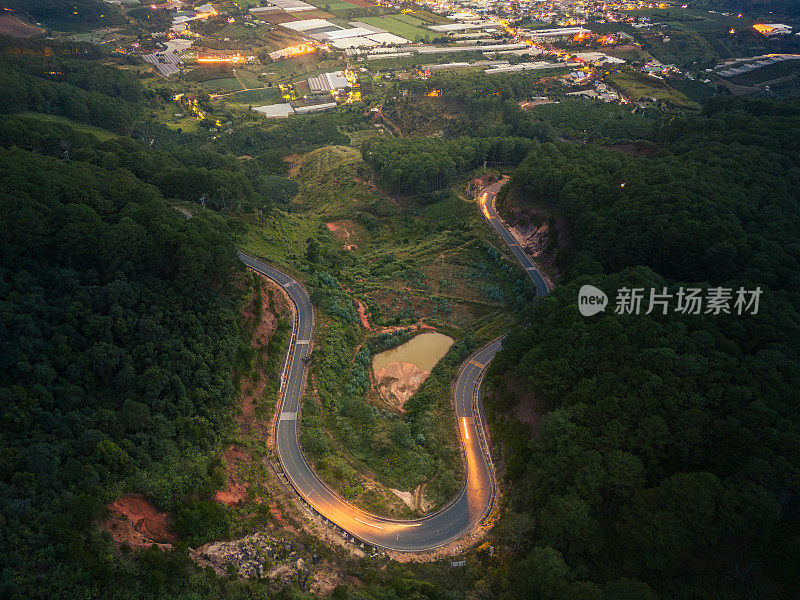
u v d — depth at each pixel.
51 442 79.69
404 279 188.62
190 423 98.00
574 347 108.25
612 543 84.06
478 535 95.44
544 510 86.88
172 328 112.31
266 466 104.06
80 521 68.94
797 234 129.62
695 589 76.75
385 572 86.94
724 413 88.75
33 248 105.56
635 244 141.12
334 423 118.94
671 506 77.81
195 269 119.25
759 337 100.94
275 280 163.62
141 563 69.50
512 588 82.94
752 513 74.25
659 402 92.81
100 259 109.62
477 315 169.50
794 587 73.56
